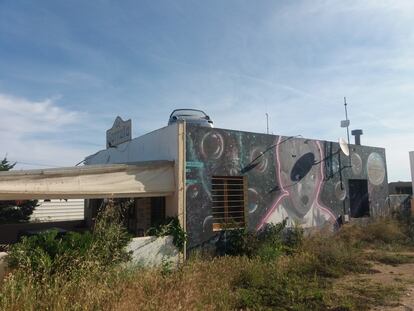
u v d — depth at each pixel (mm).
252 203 12305
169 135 11141
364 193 17047
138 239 9484
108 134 16188
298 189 13820
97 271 7129
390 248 13250
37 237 7812
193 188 10828
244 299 7211
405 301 7266
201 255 10641
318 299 7344
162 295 6531
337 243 12680
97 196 9336
